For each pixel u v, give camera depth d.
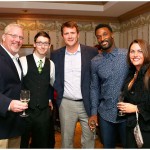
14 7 5.44
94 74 2.64
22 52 6.16
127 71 2.45
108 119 2.52
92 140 2.82
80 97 2.74
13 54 2.21
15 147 2.31
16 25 2.19
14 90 2.16
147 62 2.10
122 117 2.46
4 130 2.11
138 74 2.08
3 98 2.00
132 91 2.12
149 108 2.00
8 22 6.14
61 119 2.83
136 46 2.13
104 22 6.60
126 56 2.43
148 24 5.30
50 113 2.94
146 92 2.00
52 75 2.85
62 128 2.83
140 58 2.12
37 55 2.81
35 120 2.75
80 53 2.76
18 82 2.20
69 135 2.81
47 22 6.32
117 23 6.68
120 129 2.52
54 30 6.34
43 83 2.78
